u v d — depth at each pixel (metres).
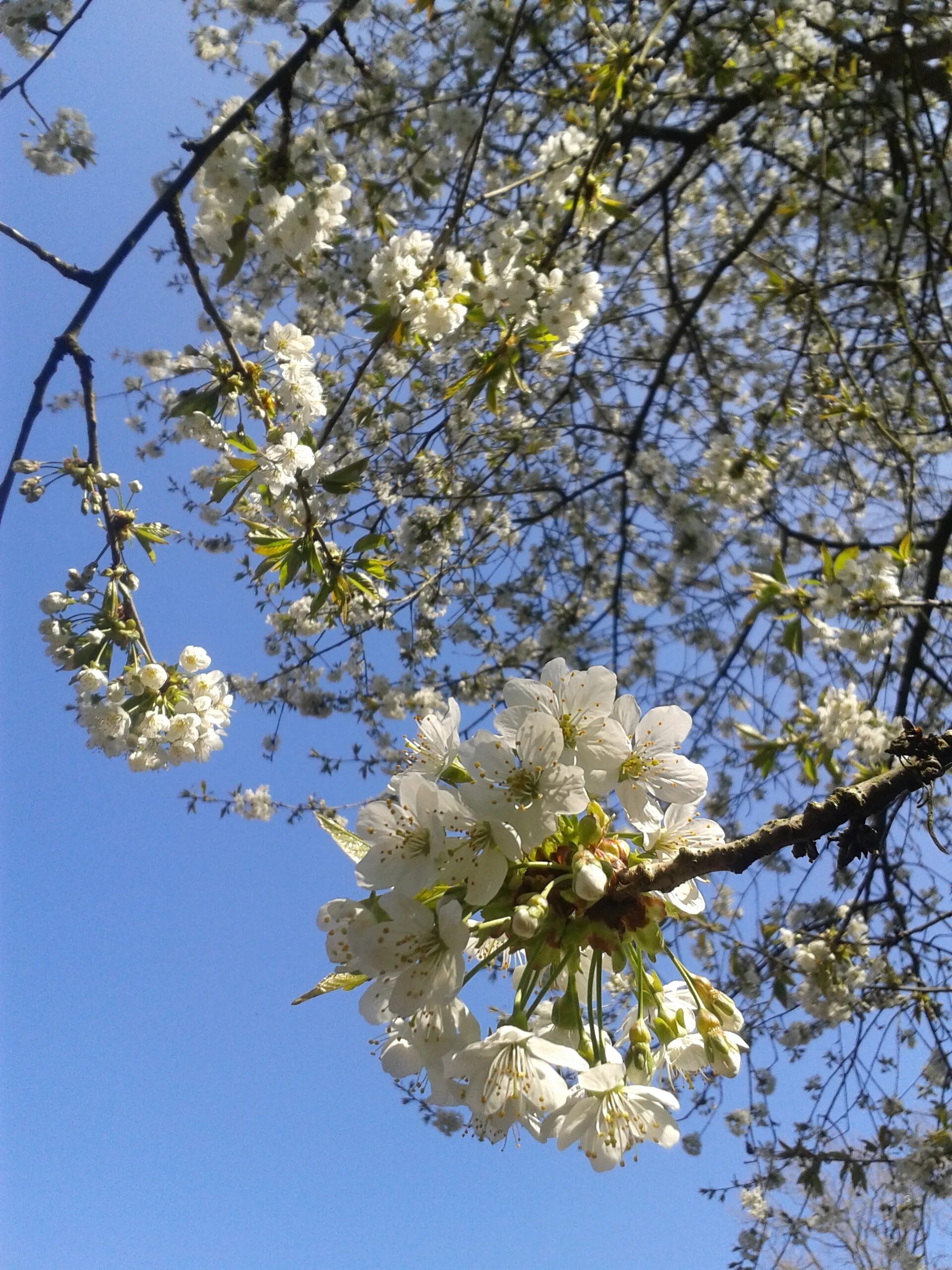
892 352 6.86
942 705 6.38
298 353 3.31
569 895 1.75
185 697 3.32
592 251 6.36
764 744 4.31
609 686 1.93
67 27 3.61
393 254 3.47
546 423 6.66
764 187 6.88
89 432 3.10
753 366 7.02
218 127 2.95
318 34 3.12
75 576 3.20
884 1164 5.53
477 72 5.17
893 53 5.44
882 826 5.21
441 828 1.71
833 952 4.85
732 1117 6.13
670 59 5.98
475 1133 1.88
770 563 5.66
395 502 6.12
